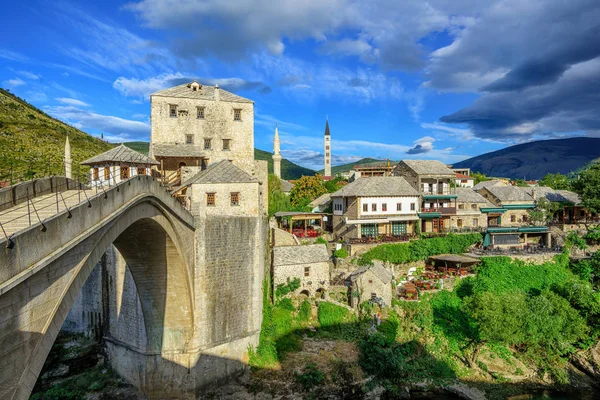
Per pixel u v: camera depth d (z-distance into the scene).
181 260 30.48
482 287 47.91
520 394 36.81
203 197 35.59
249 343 36.94
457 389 36.78
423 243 54.50
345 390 35.12
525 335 40.19
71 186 25.33
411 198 59.97
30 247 13.56
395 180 61.72
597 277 51.94
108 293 37.69
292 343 39.53
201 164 46.41
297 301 44.28
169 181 43.88
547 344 41.56
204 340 33.69
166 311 32.91
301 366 36.47
